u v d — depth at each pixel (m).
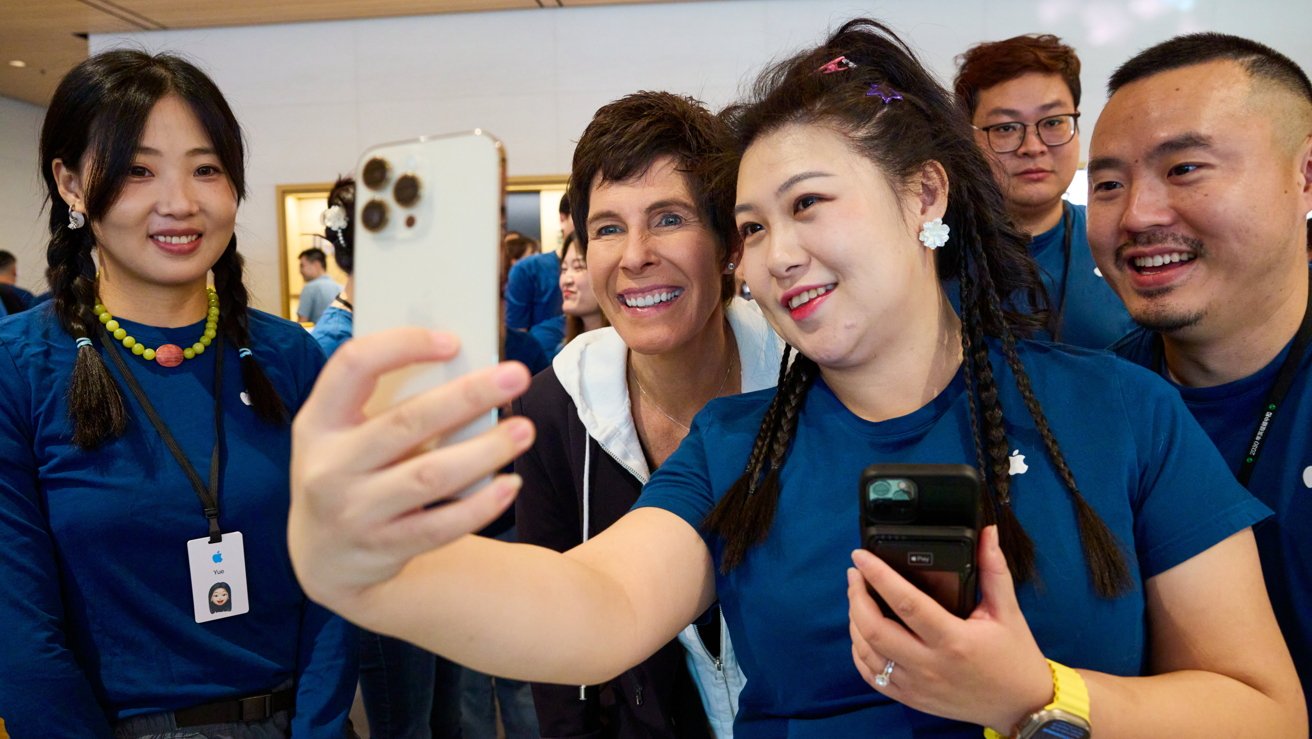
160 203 1.47
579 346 1.60
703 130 1.44
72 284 1.51
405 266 0.64
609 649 0.84
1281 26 5.87
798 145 0.92
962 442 0.95
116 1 6.17
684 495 1.05
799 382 1.02
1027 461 0.93
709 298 1.47
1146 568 0.92
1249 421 1.26
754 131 0.98
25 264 9.48
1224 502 0.90
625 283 1.45
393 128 6.70
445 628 0.72
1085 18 6.00
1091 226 1.34
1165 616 0.92
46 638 1.34
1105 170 1.29
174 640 1.44
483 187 0.62
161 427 1.49
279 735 1.51
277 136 6.78
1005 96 2.20
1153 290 1.25
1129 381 0.96
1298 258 1.23
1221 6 5.90
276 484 1.56
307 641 1.59
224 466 1.51
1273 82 1.19
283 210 6.78
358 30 6.66
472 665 0.76
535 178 6.58
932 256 1.00
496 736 3.01
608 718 1.47
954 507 0.73
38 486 1.43
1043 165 2.19
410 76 6.66
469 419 0.54
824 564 0.94
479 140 0.62
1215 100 1.18
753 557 0.98
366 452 0.54
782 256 0.92
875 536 0.74
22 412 1.42
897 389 0.98
